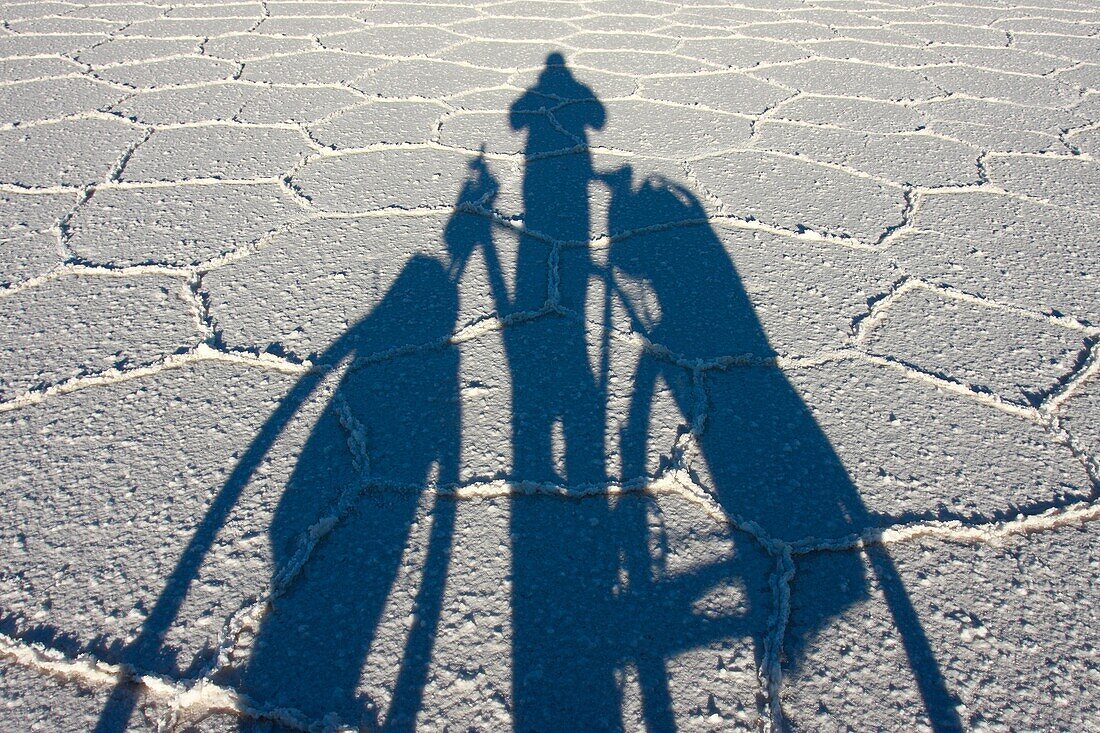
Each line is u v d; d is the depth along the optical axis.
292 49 3.62
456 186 2.29
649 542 1.15
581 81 3.28
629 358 1.55
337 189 2.26
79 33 3.81
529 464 1.27
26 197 2.18
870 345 1.62
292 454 1.29
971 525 1.19
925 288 1.84
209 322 1.63
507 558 1.11
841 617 1.05
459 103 2.99
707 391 1.46
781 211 2.19
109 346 1.56
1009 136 2.82
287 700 0.93
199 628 1.00
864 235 2.07
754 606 1.05
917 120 2.96
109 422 1.35
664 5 4.68
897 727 0.92
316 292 1.75
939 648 1.01
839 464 1.30
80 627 1.00
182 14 4.22
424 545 1.13
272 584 1.06
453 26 4.07
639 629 1.02
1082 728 0.92
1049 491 1.26
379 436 1.33
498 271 1.85
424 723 0.91
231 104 2.93
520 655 0.98
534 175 2.38
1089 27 4.42
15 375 1.46
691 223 2.11
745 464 1.29
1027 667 0.99
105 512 1.17
